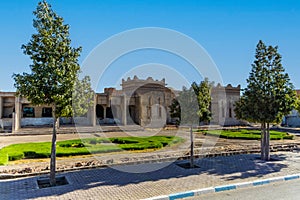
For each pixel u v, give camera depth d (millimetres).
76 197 6547
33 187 7395
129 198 6461
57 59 7578
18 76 7418
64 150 12664
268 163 10438
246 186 7605
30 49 7438
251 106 10969
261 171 9109
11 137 21172
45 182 8125
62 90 7418
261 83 10766
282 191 7156
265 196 6738
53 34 7605
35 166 9820
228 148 13961
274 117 10492
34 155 11875
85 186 7465
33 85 7230
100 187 7359
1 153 11672
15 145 14820
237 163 10469
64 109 7559
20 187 7398
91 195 6691
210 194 6988
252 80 11016
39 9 7527
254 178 8180
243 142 16828
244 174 8695
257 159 11281
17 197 6562
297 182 8078
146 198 6465
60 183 7988
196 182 7785
